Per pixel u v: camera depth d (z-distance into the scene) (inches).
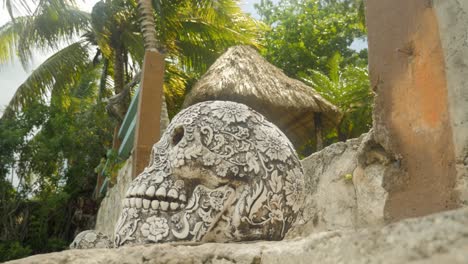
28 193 343.9
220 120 78.5
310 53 571.8
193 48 421.1
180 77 441.1
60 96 424.2
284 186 77.3
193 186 75.4
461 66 61.8
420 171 66.5
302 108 264.2
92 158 357.7
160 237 71.9
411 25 70.5
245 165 75.5
